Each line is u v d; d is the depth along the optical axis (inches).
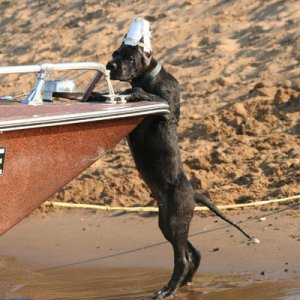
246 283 480.7
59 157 430.6
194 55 917.8
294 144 705.0
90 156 442.0
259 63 863.7
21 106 428.1
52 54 1047.0
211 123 766.5
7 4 1242.6
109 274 522.0
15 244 599.8
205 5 1019.3
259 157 689.6
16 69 426.9
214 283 486.0
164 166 467.2
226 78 848.3
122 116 438.9
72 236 602.9
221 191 635.5
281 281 479.2
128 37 468.1
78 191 674.2
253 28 931.3
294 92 779.4
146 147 466.6
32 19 1170.0
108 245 576.4
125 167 713.6
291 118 749.9
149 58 467.5
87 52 1022.4
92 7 1133.7
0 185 415.5
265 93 791.7
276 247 531.5
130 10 1085.8
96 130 438.3
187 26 984.9
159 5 1059.9
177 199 467.8
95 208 642.8
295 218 573.9
